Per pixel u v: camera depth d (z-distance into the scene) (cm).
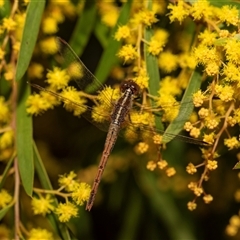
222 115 46
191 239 55
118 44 49
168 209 55
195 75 47
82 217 55
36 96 48
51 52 50
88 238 55
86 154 54
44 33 50
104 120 47
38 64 50
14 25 48
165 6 49
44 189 48
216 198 55
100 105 47
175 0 48
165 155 53
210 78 47
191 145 53
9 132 49
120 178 54
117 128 47
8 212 50
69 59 47
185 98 46
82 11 50
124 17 48
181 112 46
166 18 49
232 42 45
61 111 55
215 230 56
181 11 47
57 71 48
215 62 45
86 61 53
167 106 46
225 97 45
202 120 46
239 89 45
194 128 46
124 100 47
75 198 47
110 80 51
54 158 55
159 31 49
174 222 55
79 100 47
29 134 48
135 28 48
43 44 50
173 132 46
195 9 47
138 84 47
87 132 54
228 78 45
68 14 51
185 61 48
